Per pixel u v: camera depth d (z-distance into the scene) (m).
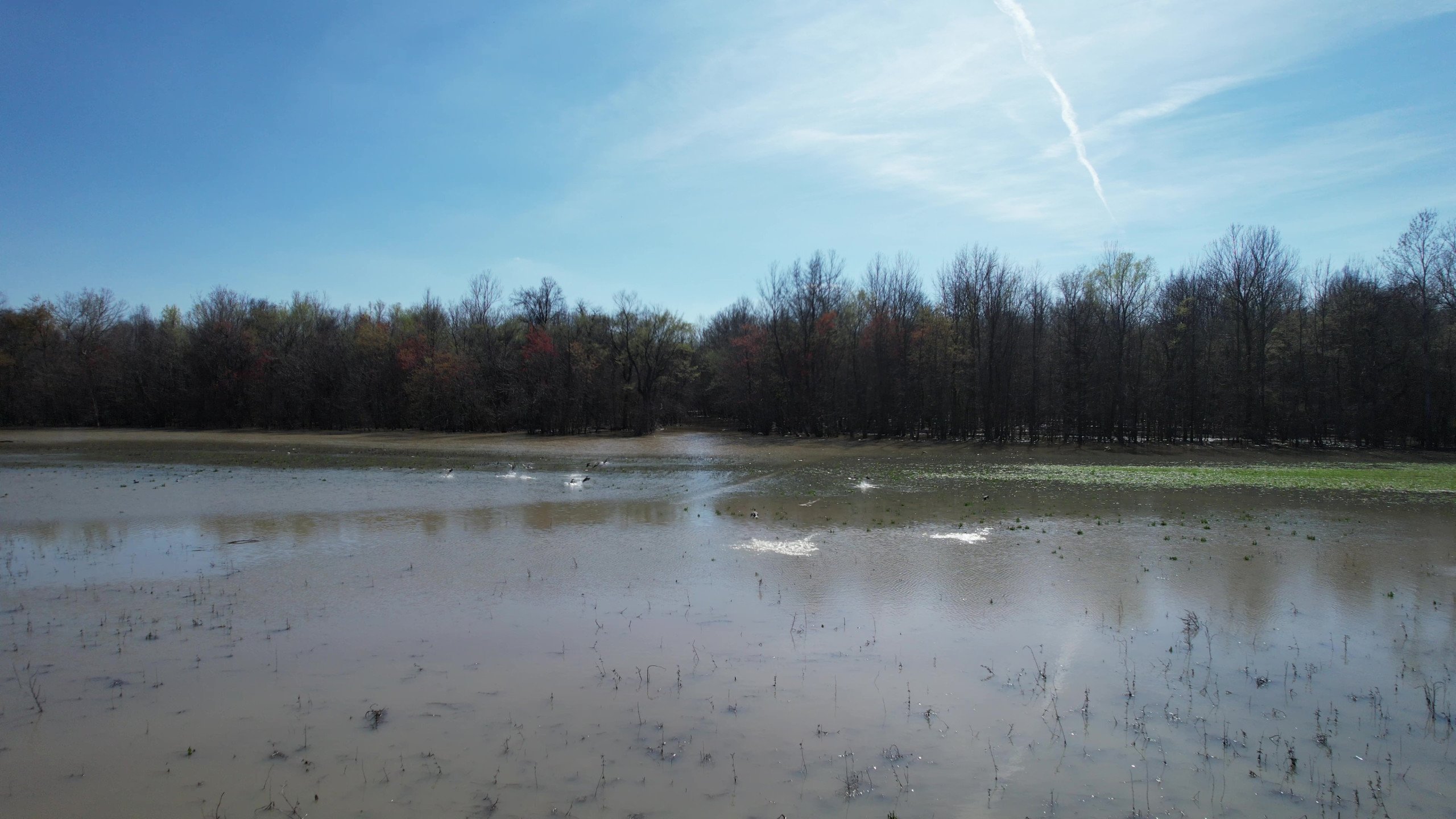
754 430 76.00
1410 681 10.37
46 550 18.66
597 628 12.48
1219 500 28.03
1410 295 54.41
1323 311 58.03
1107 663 11.01
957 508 26.05
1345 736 8.81
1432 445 53.34
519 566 16.81
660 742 8.54
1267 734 8.86
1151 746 8.54
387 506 26.25
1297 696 9.89
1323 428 56.06
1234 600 14.10
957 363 65.81
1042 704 9.63
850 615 13.17
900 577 15.83
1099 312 60.94
